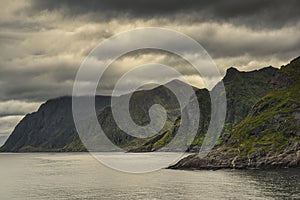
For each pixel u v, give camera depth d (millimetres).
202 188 136875
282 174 173500
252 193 121312
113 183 159625
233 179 161500
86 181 170625
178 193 127000
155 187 143125
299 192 120375
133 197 121250
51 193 134875
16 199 124312
